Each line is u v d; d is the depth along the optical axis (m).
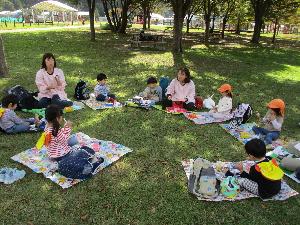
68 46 17.03
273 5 25.98
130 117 6.62
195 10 34.03
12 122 5.62
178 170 4.73
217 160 5.08
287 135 6.20
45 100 6.90
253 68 13.03
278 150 5.16
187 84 7.32
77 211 3.77
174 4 15.35
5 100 5.71
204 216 3.79
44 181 4.30
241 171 4.58
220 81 10.16
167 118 6.68
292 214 3.89
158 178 4.50
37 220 3.60
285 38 34.38
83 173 4.32
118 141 5.54
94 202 3.93
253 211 3.91
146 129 6.08
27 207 3.80
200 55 15.60
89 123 6.23
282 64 14.66
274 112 5.74
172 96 7.36
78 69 10.98
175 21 15.68
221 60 14.57
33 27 33.75
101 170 4.62
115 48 16.97
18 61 11.99
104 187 4.23
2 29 29.02
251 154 4.30
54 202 3.90
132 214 3.76
